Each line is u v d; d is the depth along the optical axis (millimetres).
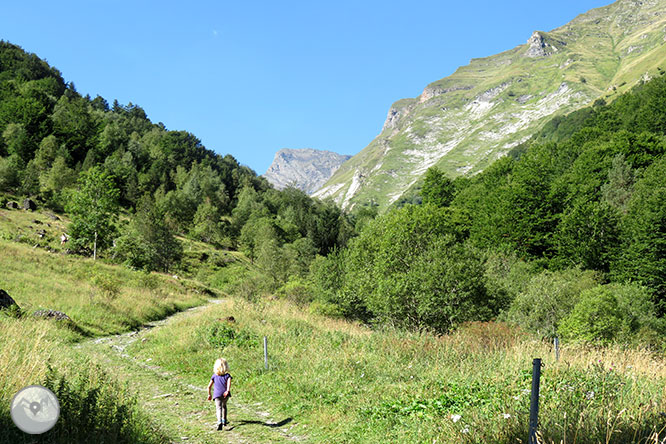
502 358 12312
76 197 56125
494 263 44375
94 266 41438
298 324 21172
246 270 81562
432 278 27953
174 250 75875
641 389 7398
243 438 8578
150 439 6941
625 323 23375
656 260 42250
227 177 180125
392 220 38812
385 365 13258
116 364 15109
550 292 27281
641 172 61312
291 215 147500
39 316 20062
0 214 63000
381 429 8195
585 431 5512
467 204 75875
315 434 8852
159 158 159625
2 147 108125
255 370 13875
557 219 56031
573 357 11172
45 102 142875
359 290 36125
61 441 5719
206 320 21672
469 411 7469
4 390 6648
